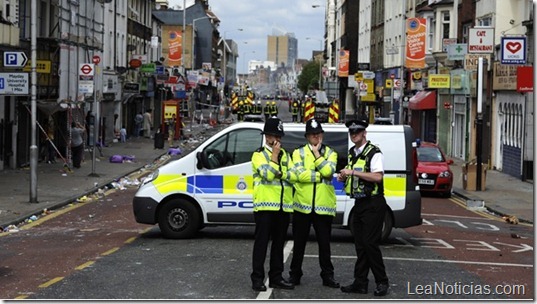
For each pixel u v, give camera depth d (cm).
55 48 3209
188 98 7062
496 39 3541
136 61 5381
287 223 1052
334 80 10169
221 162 1481
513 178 3216
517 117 3244
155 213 1495
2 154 2884
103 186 2592
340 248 1429
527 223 2033
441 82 4144
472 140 4019
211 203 1481
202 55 12681
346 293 1038
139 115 5675
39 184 2523
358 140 1032
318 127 1038
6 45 2473
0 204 2027
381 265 1026
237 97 8725
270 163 1020
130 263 1228
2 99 2833
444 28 4650
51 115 3262
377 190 1023
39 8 3156
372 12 7844
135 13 6009
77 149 3150
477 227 1888
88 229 1666
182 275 1134
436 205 2398
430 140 5100
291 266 1074
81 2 3788
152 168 3403
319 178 1039
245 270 1177
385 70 6794
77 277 1112
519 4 3500
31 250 1371
